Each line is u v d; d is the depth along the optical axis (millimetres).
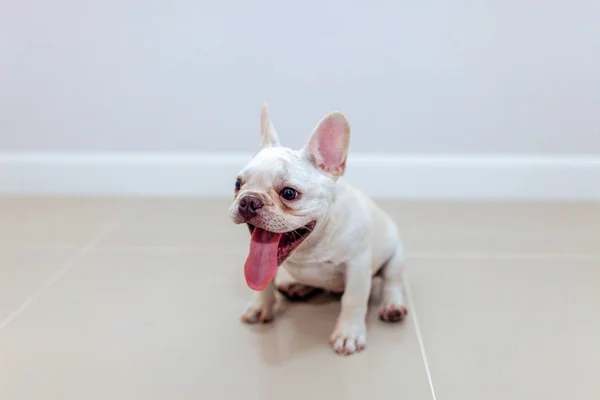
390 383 654
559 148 1296
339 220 703
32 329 766
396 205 1286
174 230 1132
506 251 1028
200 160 1335
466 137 1302
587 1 1187
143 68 1283
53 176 1348
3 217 1201
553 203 1295
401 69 1258
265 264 653
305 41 1249
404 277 925
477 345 729
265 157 666
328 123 671
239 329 768
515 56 1235
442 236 1102
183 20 1247
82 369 680
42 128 1333
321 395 633
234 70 1278
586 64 1229
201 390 643
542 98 1262
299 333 759
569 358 701
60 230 1131
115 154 1342
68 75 1291
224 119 1313
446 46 1236
